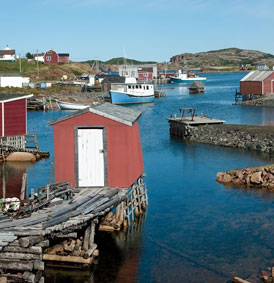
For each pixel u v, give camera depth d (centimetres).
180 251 1670
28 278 1234
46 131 5062
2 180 2741
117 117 1828
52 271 1488
